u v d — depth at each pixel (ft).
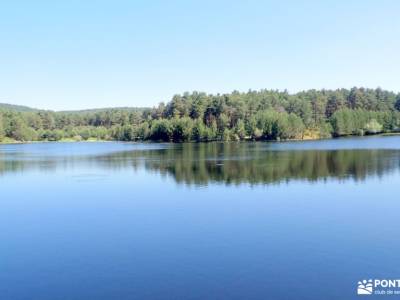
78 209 120.98
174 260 74.95
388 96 654.12
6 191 158.51
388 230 91.91
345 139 495.00
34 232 96.53
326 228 94.02
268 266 71.31
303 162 222.89
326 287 63.05
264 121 512.63
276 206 116.88
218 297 60.39
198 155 295.07
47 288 64.80
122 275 68.90
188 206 119.65
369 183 151.64
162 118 641.40
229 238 87.35
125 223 102.32
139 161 262.47
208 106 577.84
